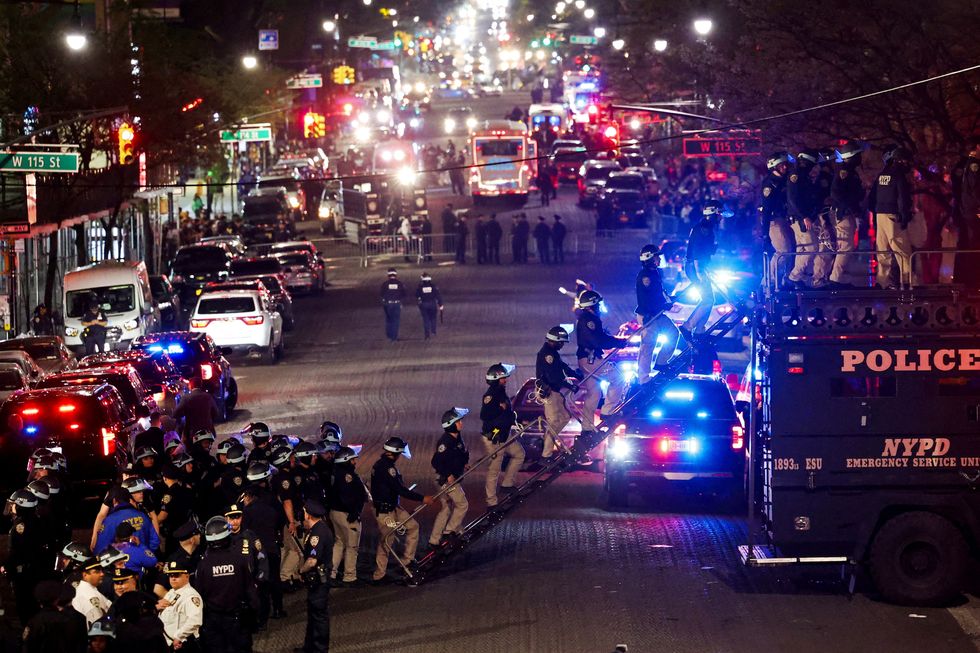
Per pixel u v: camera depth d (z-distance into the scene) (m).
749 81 91.31
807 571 44.34
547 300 124.19
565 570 44.94
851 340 40.97
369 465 62.38
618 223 175.38
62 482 42.41
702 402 52.66
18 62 116.94
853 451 41.09
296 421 76.06
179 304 126.50
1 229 96.88
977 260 44.25
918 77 78.50
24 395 54.44
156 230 173.38
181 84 135.00
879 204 44.66
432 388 85.19
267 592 39.50
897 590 40.41
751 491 42.00
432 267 152.88
